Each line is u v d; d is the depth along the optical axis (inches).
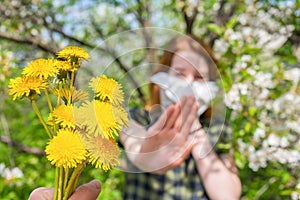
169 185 44.9
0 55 80.9
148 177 45.8
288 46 82.6
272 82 72.3
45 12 95.7
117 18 100.7
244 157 66.9
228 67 67.1
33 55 94.7
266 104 72.0
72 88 19.8
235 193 44.4
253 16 84.7
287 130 72.9
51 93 20.6
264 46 82.2
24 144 98.9
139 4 93.6
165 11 101.3
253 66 71.4
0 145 97.9
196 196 45.0
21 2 93.5
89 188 21.0
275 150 69.2
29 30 95.0
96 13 101.3
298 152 69.9
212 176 44.0
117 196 76.6
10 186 80.7
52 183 85.1
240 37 75.0
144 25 94.9
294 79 72.4
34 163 91.2
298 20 78.8
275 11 82.5
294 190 68.6
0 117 104.6
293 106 72.9
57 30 96.0
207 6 90.8
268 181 76.8
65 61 20.0
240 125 68.6
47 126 20.4
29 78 20.1
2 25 95.2
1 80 80.5
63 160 18.5
